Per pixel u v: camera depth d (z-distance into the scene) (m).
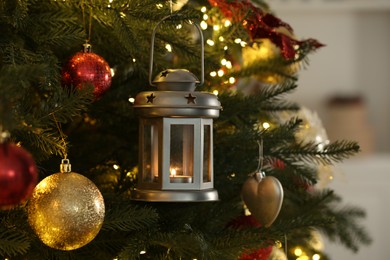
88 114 1.22
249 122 1.26
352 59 3.45
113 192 1.16
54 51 1.19
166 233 1.09
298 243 1.40
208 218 1.17
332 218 1.21
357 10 3.42
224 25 1.24
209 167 1.08
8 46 1.03
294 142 1.30
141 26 1.14
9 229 1.03
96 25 1.18
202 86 1.22
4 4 1.07
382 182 3.13
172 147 1.05
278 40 1.23
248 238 1.12
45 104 1.01
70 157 1.22
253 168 1.23
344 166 3.12
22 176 0.88
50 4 1.14
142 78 1.21
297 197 1.33
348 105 3.22
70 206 0.99
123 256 1.04
